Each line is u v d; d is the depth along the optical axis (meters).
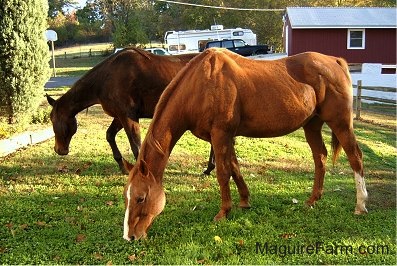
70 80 23.48
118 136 9.49
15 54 8.34
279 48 40.09
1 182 6.25
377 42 25.30
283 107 4.76
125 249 4.18
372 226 4.74
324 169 5.38
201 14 41.56
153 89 6.05
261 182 6.31
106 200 5.53
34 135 8.84
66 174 6.64
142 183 4.01
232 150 5.05
